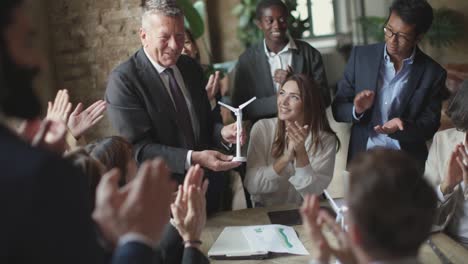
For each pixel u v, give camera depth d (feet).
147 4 9.20
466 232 8.55
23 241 3.27
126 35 14.20
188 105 9.76
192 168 6.02
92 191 5.35
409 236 3.83
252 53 13.29
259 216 8.95
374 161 4.03
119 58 14.26
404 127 10.95
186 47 12.64
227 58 25.12
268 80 13.03
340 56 25.26
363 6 25.12
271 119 10.64
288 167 10.07
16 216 3.25
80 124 8.00
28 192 3.26
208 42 24.08
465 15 23.31
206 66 16.38
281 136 10.22
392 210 3.81
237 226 8.45
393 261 3.92
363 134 11.54
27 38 3.56
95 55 14.25
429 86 11.23
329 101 13.23
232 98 13.35
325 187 10.15
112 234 4.01
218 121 11.05
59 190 3.37
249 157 10.39
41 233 3.28
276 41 13.07
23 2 3.52
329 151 10.26
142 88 9.17
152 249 3.88
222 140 10.03
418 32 10.85
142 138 9.14
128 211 3.87
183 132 9.45
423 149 11.44
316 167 10.14
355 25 25.26
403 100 11.23
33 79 3.68
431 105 11.33
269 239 7.71
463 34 23.43
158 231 3.97
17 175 3.28
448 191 8.19
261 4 13.20
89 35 14.19
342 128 17.66
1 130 3.49
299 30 23.43
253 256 7.31
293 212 9.02
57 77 14.29
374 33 23.94
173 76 9.50
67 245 3.35
